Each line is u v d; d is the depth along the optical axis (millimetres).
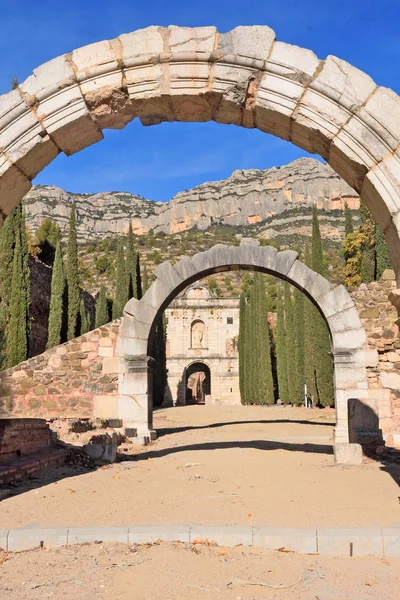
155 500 7711
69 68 7473
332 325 16109
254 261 17484
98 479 9594
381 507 6938
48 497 7918
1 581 4836
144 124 8070
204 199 184125
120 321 18375
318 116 7023
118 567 5098
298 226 146875
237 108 7434
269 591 4562
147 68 7398
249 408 37094
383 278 16297
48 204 177125
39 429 11391
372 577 4875
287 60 7164
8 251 25578
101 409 17812
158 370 44250
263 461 11633
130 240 35969
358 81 6996
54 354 18328
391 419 15391
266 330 42375
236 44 7270
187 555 5414
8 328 25125
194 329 56594
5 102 7441
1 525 6266
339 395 15664
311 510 6871
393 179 6715
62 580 4820
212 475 9938
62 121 7457
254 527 5988
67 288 32625
